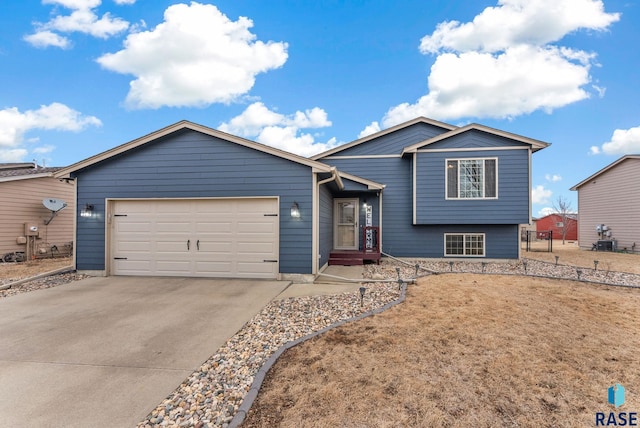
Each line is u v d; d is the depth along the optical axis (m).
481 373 2.88
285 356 3.29
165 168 7.45
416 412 2.31
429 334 3.82
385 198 10.92
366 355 3.27
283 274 7.08
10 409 2.41
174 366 3.13
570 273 8.10
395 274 7.87
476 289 6.00
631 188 14.69
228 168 7.29
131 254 7.56
